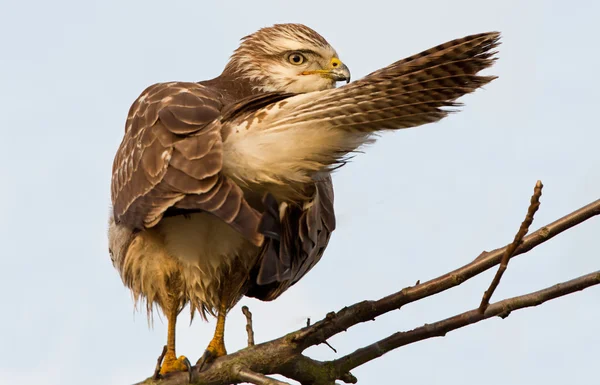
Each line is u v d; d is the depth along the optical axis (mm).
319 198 11914
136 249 11477
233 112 10453
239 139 10266
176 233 11289
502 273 9117
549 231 9648
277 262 10688
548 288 9836
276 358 10438
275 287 12523
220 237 11281
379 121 10086
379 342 10492
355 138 10242
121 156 11242
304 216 10984
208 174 9672
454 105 10016
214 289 11820
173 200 9859
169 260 11484
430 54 9875
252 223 9211
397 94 9922
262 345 10523
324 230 12438
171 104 10578
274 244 10805
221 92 13430
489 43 9820
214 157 9766
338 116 10031
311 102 10141
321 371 10500
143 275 11602
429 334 10242
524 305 9859
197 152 9883
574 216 9578
